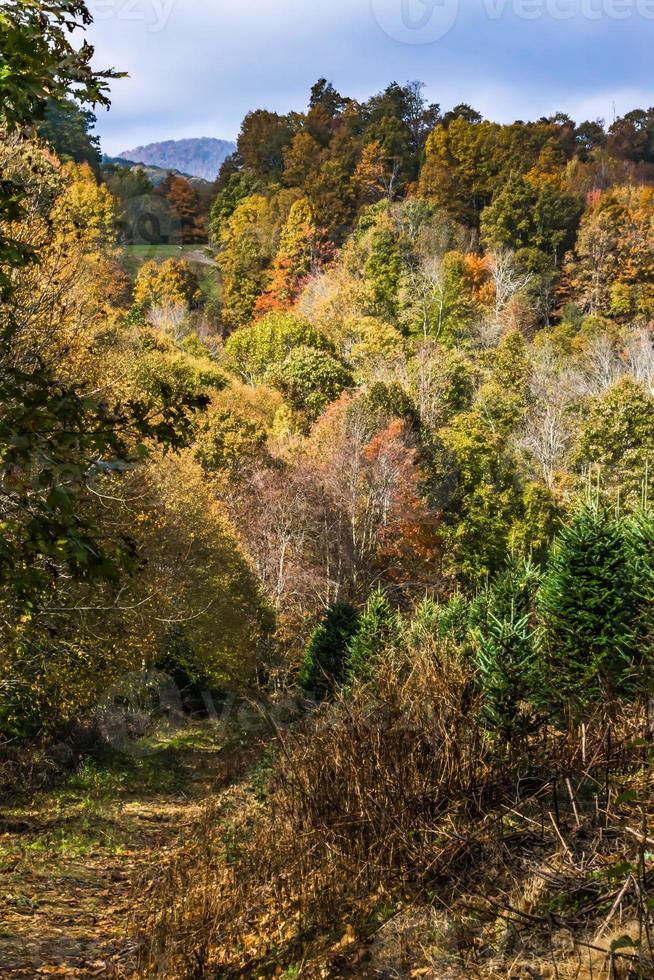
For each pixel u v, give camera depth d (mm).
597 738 6562
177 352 54906
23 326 10859
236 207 99875
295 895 6266
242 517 39906
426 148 101062
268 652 33906
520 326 76375
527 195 88250
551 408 53969
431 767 6727
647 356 61000
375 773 6734
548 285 83312
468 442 46094
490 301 81375
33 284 11383
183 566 24328
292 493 41375
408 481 43500
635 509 11875
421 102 116438
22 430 4762
